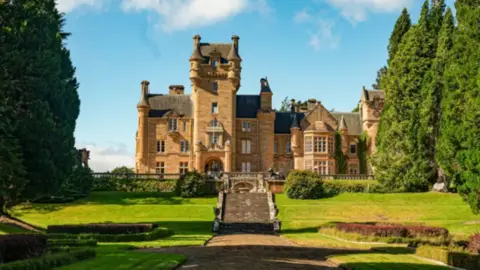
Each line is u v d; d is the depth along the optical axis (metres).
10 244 21.91
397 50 78.50
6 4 39.16
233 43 85.00
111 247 29.88
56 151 43.50
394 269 21.94
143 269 20.42
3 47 37.56
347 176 74.94
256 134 86.12
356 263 23.66
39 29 43.75
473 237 27.72
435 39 69.44
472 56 46.81
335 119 87.69
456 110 48.88
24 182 38.00
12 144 38.44
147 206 59.66
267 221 53.06
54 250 25.09
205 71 83.62
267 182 72.12
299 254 27.73
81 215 55.69
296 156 86.06
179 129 84.88
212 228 47.59
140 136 84.38
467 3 49.75
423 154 67.81
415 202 62.56
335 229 41.03
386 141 71.44
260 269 21.83
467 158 44.44
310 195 67.19
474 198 44.59
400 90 70.94
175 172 83.81
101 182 72.88
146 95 85.81
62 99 47.34
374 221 51.81
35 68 41.25
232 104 83.88
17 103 39.22
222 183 69.88
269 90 87.50
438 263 24.45
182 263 23.34
